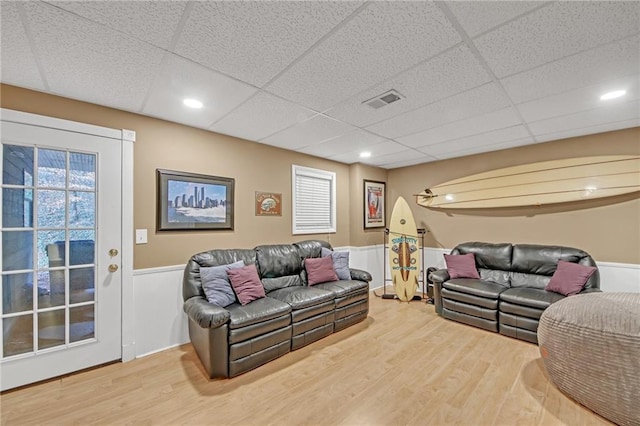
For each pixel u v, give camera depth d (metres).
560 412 1.80
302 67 1.84
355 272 3.69
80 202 2.33
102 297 2.40
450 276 3.69
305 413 1.82
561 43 1.59
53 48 1.62
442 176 4.60
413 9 1.33
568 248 3.23
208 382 2.16
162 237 2.74
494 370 2.31
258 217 3.54
